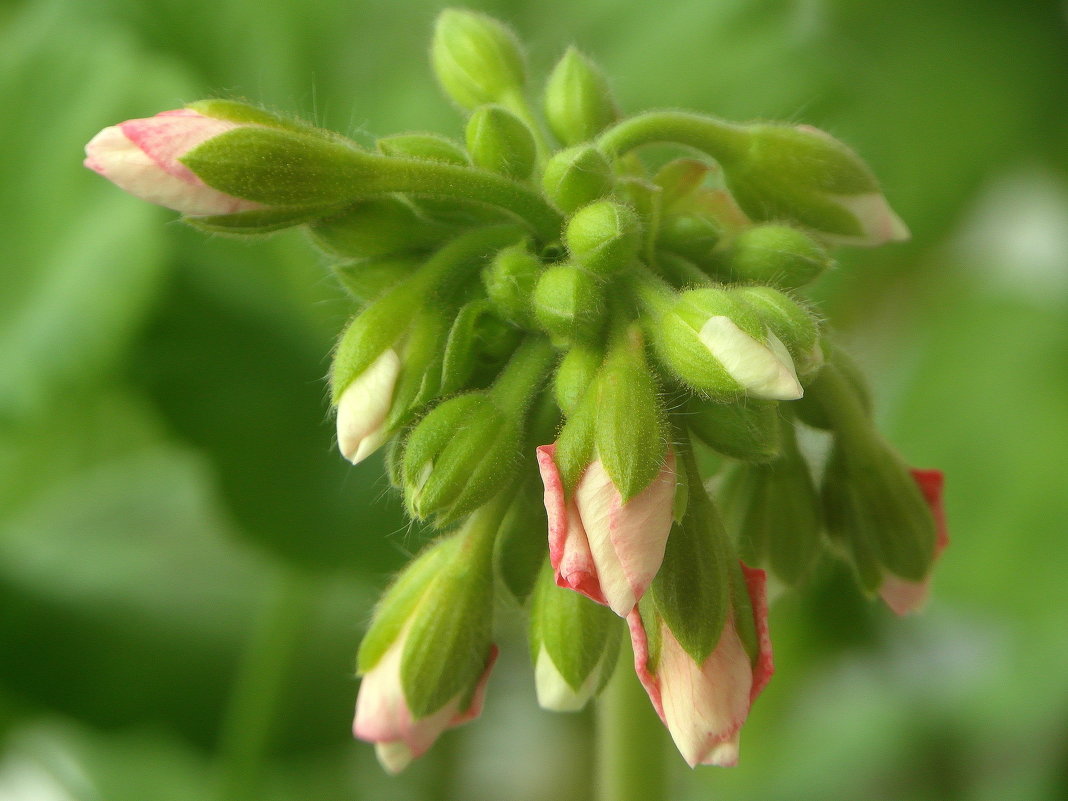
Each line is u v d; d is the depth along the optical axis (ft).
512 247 0.50
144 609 0.74
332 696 0.73
